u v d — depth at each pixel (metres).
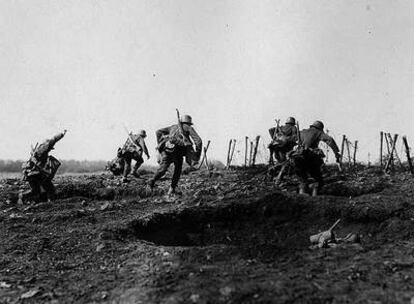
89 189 11.76
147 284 5.06
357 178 10.98
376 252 5.80
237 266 5.42
